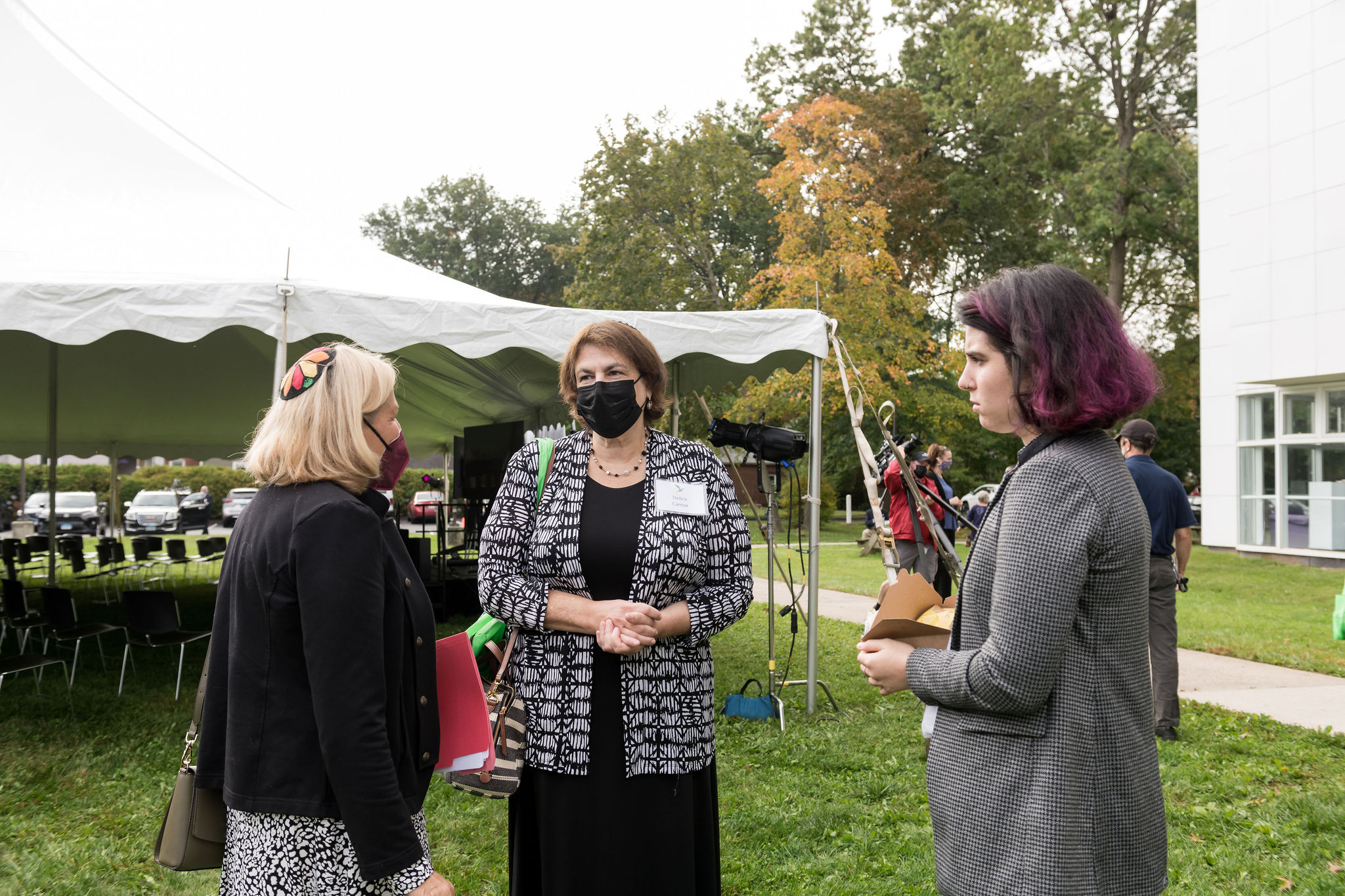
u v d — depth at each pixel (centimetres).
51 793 401
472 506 1004
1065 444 135
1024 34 2241
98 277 469
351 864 145
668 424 820
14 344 945
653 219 2559
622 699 201
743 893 306
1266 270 1562
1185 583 493
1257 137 1576
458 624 928
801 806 383
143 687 622
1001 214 2656
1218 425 1742
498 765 198
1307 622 912
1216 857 330
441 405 1112
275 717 144
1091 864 127
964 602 141
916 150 2483
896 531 713
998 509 139
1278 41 1530
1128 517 130
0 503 2659
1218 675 661
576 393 221
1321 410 1522
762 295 2067
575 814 198
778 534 2169
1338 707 558
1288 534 1569
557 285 4378
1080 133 2395
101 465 3119
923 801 390
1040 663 126
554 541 207
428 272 727
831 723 518
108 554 1093
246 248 600
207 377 1102
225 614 157
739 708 534
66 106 684
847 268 1911
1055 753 128
